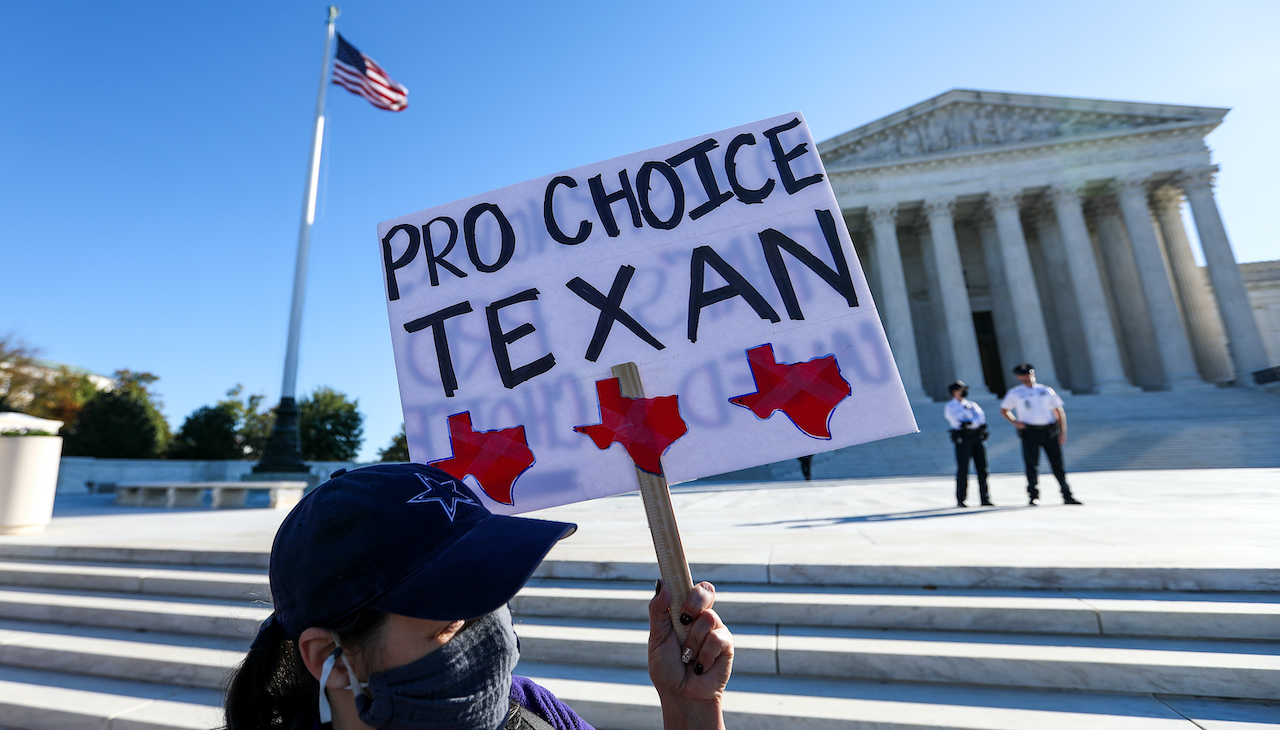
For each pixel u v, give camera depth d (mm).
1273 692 2799
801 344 1637
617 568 4578
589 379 1686
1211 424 21906
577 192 1892
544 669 3629
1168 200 37688
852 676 3266
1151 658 3002
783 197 1792
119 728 3412
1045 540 5012
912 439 24984
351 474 969
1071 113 36719
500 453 1657
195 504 14602
